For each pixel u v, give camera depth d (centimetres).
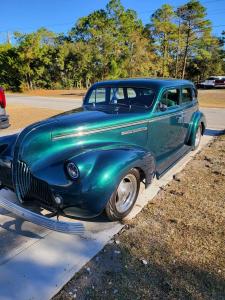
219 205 397
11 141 368
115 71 3422
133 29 4125
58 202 298
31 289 251
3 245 309
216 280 260
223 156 617
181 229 338
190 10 4391
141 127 411
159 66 4450
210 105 1741
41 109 1492
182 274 267
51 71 3741
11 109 1458
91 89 496
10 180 349
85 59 3525
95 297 242
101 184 294
